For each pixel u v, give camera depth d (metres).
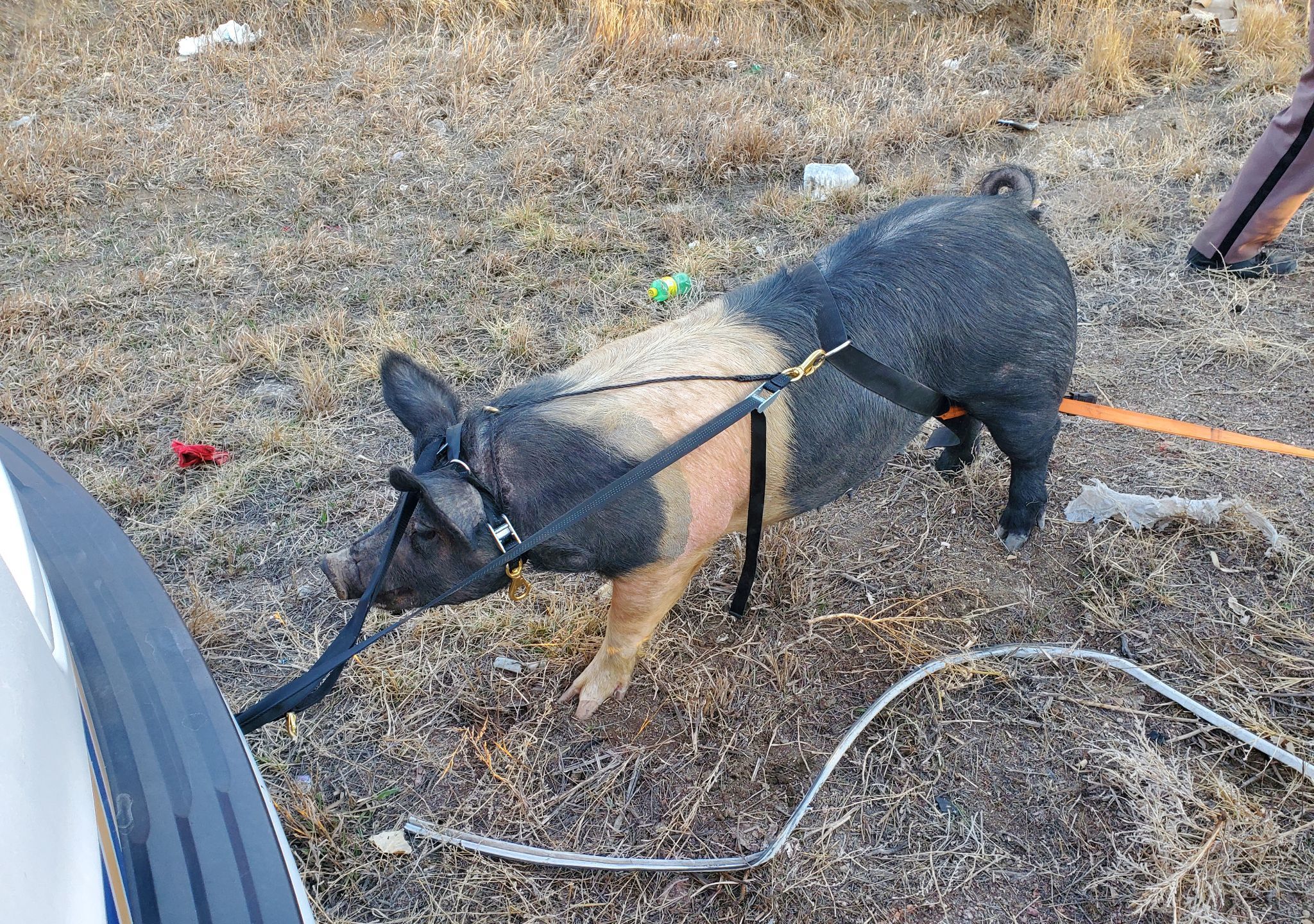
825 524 3.51
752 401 2.30
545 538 2.18
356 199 5.67
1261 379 4.13
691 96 6.70
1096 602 3.15
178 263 5.04
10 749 1.19
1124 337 4.46
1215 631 3.01
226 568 3.37
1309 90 4.17
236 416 4.06
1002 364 2.75
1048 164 5.92
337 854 2.50
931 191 5.64
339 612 3.20
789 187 5.86
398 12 7.86
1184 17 7.88
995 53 7.52
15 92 6.83
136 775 1.56
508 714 2.88
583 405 2.39
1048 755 2.70
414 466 2.36
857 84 7.01
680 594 2.71
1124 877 2.40
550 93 6.74
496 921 2.38
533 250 5.13
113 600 1.85
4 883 1.04
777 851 2.48
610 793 2.67
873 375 2.49
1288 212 4.50
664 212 5.54
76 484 2.17
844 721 2.83
